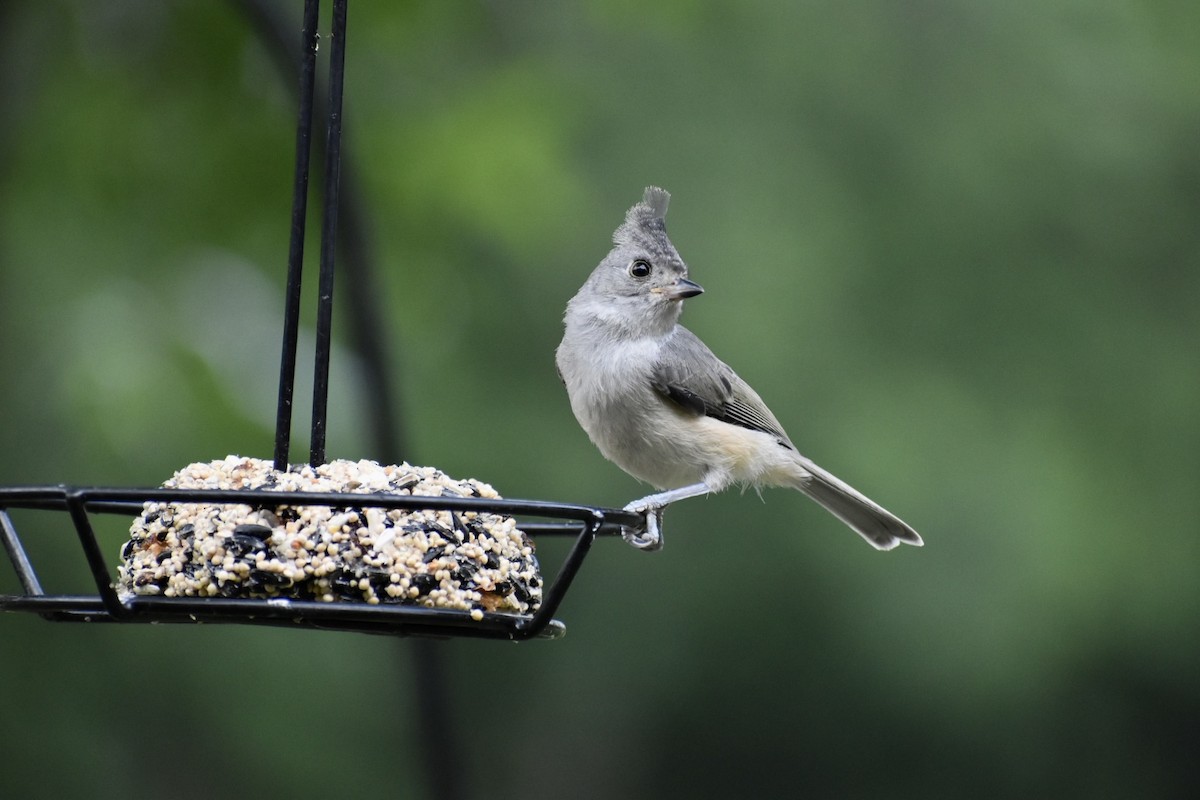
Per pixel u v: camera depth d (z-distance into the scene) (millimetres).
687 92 16234
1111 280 16672
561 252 11703
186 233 10484
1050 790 17156
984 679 15664
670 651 17094
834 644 16234
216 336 10438
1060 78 16891
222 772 11930
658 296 9070
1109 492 15875
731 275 15578
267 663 12438
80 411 10117
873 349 15797
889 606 15672
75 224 10492
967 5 16906
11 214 10336
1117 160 16719
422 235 10523
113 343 10234
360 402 8672
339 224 8680
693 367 9203
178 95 10336
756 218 15812
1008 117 16688
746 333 15359
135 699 11672
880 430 15250
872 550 15984
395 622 5832
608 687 17562
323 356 6457
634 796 18391
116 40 10273
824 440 15180
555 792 17891
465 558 6051
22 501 5676
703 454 9195
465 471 14023
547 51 12367
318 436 6457
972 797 17312
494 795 17828
